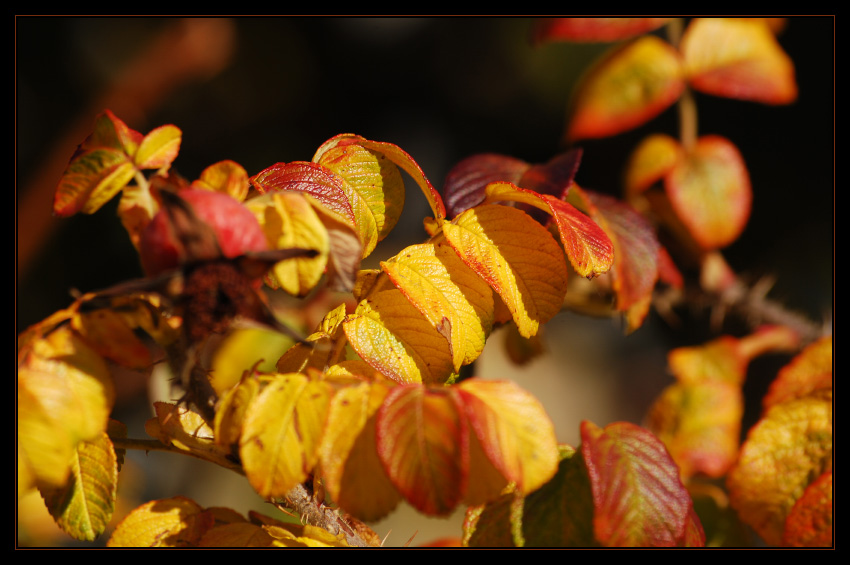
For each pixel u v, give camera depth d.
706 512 0.77
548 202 0.66
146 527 0.65
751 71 0.84
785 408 0.73
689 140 0.85
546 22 0.85
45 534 0.90
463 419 0.61
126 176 0.64
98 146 0.64
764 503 0.72
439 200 0.68
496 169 0.74
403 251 0.67
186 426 0.66
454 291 0.66
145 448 0.66
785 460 0.72
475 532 0.65
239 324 0.61
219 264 0.61
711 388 0.84
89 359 0.62
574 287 0.84
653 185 0.89
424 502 0.61
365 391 0.62
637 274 0.74
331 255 0.63
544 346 0.83
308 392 0.62
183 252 0.61
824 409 0.72
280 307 0.88
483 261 0.66
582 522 0.65
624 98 0.84
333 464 0.62
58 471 0.62
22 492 0.62
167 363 0.64
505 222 0.66
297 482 0.62
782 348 0.91
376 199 0.69
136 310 0.63
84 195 0.64
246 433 0.62
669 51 0.84
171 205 0.61
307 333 0.87
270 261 0.61
